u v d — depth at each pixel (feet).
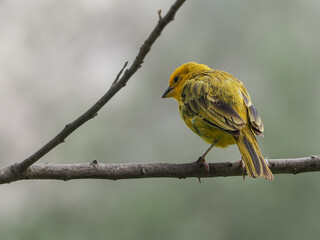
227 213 42.24
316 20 46.75
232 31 49.01
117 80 20.17
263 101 44.65
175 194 43.27
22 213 45.57
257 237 41.32
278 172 25.71
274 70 45.24
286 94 43.98
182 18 52.13
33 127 55.77
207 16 50.80
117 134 49.11
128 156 48.19
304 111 43.34
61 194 45.73
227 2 49.47
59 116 55.36
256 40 47.57
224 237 41.83
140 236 42.55
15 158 54.95
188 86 29.99
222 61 48.93
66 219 44.78
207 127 27.78
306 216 41.09
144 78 52.13
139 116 50.39
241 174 26.20
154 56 52.31
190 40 51.16
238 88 28.55
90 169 24.02
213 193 42.93
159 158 48.16
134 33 59.26
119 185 44.73
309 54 45.21
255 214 41.68
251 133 26.73
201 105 28.14
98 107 20.56
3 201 46.24
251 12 48.37
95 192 45.09
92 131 48.44
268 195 41.70
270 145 42.60
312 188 41.45
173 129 49.80
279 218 41.27
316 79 44.45
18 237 43.98
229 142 27.91
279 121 43.09
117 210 43.73
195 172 25.66
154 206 42.93
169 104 51.03
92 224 44.14
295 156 41.93
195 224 42.24
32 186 46.73
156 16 59.00
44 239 43.88
